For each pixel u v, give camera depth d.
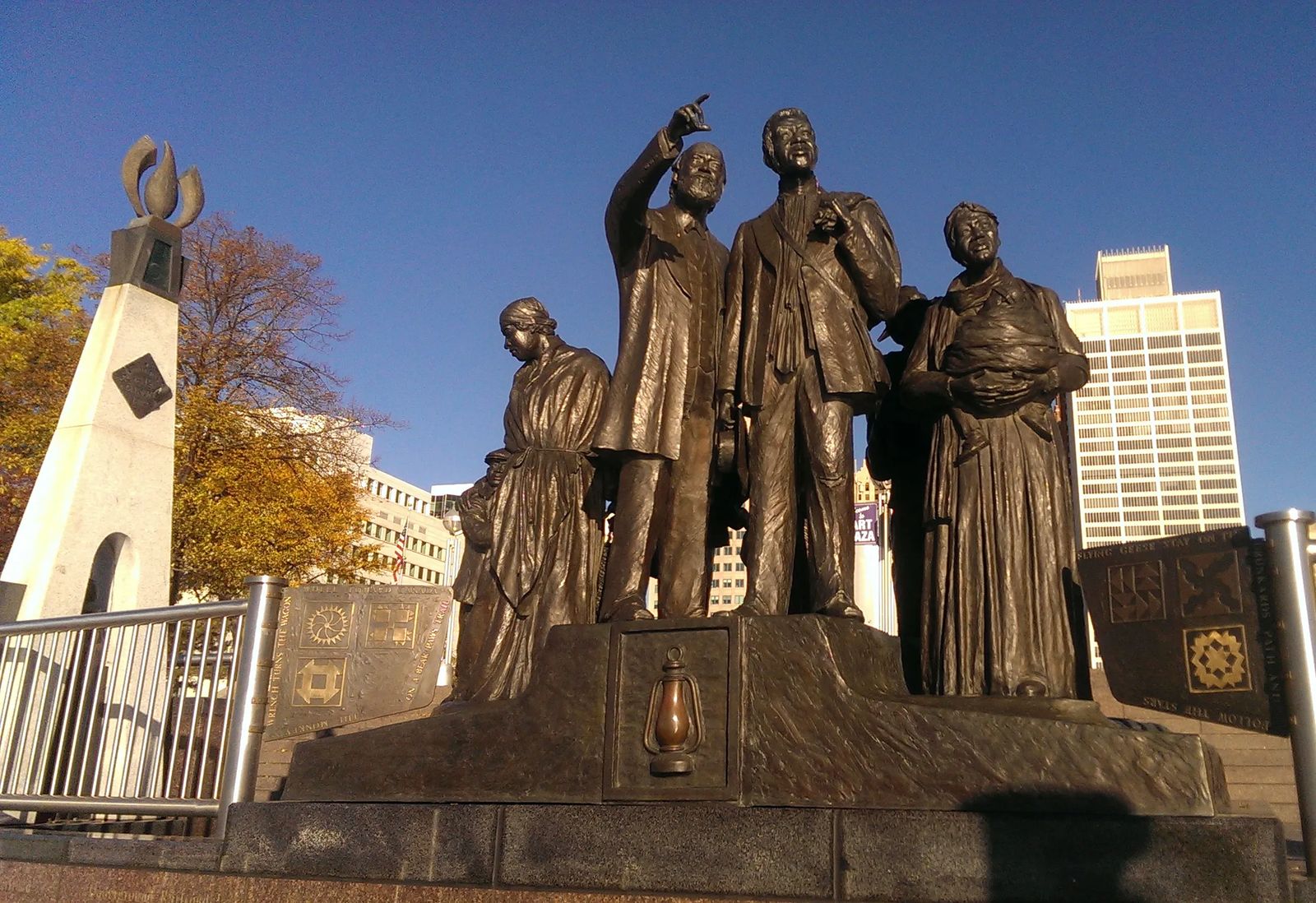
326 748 5.79
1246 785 12.09
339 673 6.27
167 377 12.88
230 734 6.19
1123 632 5.12
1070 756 4.48
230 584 23.19
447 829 5.19
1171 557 5.02
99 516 11.77
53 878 5.84
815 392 5.98
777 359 6.08
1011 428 5.90
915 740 4.68
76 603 11.34
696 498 6.33
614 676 5.21
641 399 6.28
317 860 5.42
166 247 13.18
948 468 5.95
